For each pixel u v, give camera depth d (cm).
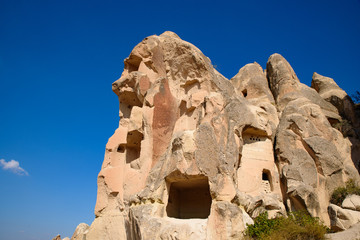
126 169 2358
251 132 2280
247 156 2209
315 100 2825
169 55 2570
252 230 1608
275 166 2259
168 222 1711
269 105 2608
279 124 2377
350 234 1546
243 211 1772
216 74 2416
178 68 2459
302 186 2000
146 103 2242
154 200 1820
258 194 2047
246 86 3042
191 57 2361
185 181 1912
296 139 2241
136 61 2667
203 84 2273
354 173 2194
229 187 1722
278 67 3030
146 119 2189
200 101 2152
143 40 2622
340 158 2172
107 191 2336
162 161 2002
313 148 2158
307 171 2097
